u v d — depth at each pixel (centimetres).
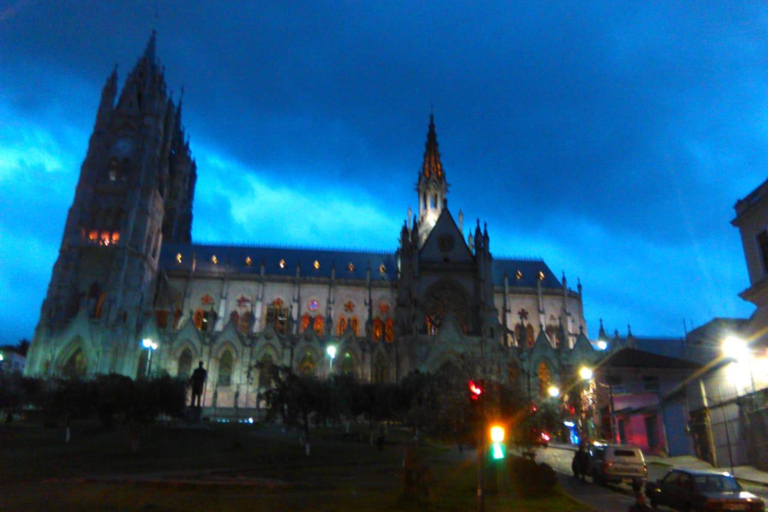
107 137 11981
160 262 12756
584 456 4050
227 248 13425
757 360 5100
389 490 3072
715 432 5162
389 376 10325
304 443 5559
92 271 10750
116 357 9925
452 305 10912
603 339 12156
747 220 5312
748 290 5219
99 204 11400
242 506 2477
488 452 3312
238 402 10069
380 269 13338
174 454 4631
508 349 10312
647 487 2919
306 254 13562
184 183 15588
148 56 13000
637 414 6588
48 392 6806
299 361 10538
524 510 2552
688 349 10925
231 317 12094
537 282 13212
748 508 2386
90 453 4606
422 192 14838
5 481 3369
